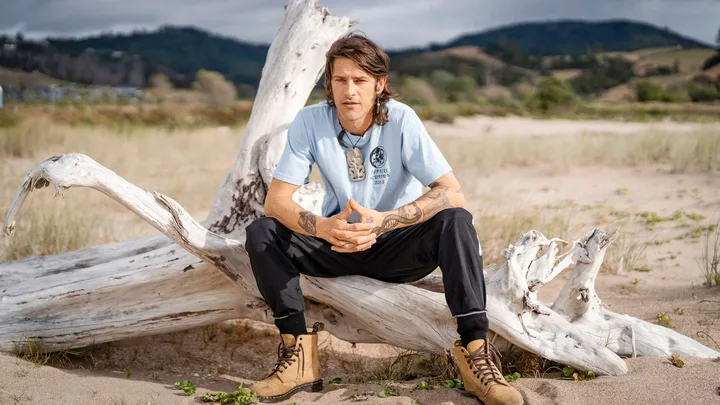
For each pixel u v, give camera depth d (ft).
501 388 9.04
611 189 29.76
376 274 10.62
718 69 389.19
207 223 12.41
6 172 33.94
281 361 9.92
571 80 388.16
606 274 17.16
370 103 10.02
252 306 11.29
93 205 26.48
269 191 10.41
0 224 21.83
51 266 12.89
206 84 106.63
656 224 22.67
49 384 9.96
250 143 12.24
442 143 46.80
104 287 11.36
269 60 12.84
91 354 11.74
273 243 9.94
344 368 11.76
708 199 26.30
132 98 116.47
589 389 9.29
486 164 37.50
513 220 21.34
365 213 9.67
